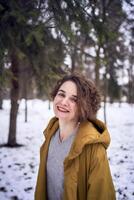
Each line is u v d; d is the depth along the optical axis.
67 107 1.79
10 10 5.09
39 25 4.94
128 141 10.60
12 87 8.43
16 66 8.05
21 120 18.88
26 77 8.41
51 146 1.95
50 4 4.62
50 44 6.66
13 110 9.40
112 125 16.92
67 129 1.85
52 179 1.90
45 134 2.09
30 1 5.15
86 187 1.67
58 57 6.93
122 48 13.62
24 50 6.29
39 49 6.45
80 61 8.53
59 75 6.14
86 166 1.65
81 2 4.55
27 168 6.52
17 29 5.34
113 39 5.55
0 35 5.11
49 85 6.60
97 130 1.77
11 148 9.06
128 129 14.77
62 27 4.64
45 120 19.36
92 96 1.80
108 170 1.65
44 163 1.97
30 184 5.31
